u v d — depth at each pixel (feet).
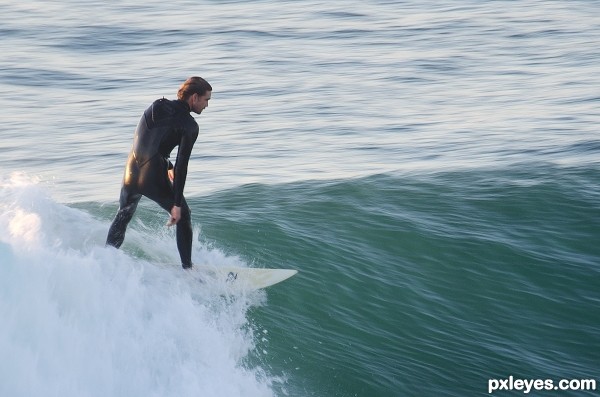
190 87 81.87
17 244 64.23
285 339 84.38
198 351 73.46
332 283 97.86
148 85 223.92
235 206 117.50
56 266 62.08
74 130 180.86
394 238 112.37
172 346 71.00
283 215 114.73
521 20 319.27
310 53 265.13
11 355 55.98
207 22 307.78
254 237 105.50
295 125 188.24
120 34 286.05
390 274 103.35
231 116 195.72
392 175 137.39
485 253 111.45
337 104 207.92
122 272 74.38
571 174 140.87
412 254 109.40
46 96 209.87
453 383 84.94
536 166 145.79
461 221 119.85
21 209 85.87
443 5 349.61
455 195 129.49
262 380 77.46
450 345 91.66
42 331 58.90
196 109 82.74
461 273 106.63
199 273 85.35
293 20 314.14
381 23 312.29
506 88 222.89
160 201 83.20
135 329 68.54
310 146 170.60
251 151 166.09
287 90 221.66
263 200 121.19
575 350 94.48
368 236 111.96
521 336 95.86
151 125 81.25
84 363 61.36
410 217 119.24
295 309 90.27
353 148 168.45
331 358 84.17
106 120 189.37
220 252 99.40
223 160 159.02
